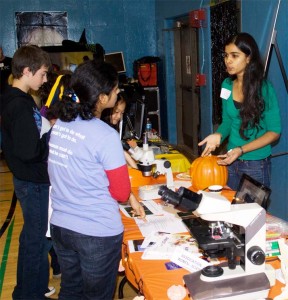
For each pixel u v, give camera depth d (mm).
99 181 1679
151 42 7855
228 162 2635
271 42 3297
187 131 6969
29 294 2539
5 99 2250
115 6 7637
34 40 7457
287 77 3430
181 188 1509
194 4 5582
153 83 7035
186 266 1661
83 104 1653
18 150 2158
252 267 1420
